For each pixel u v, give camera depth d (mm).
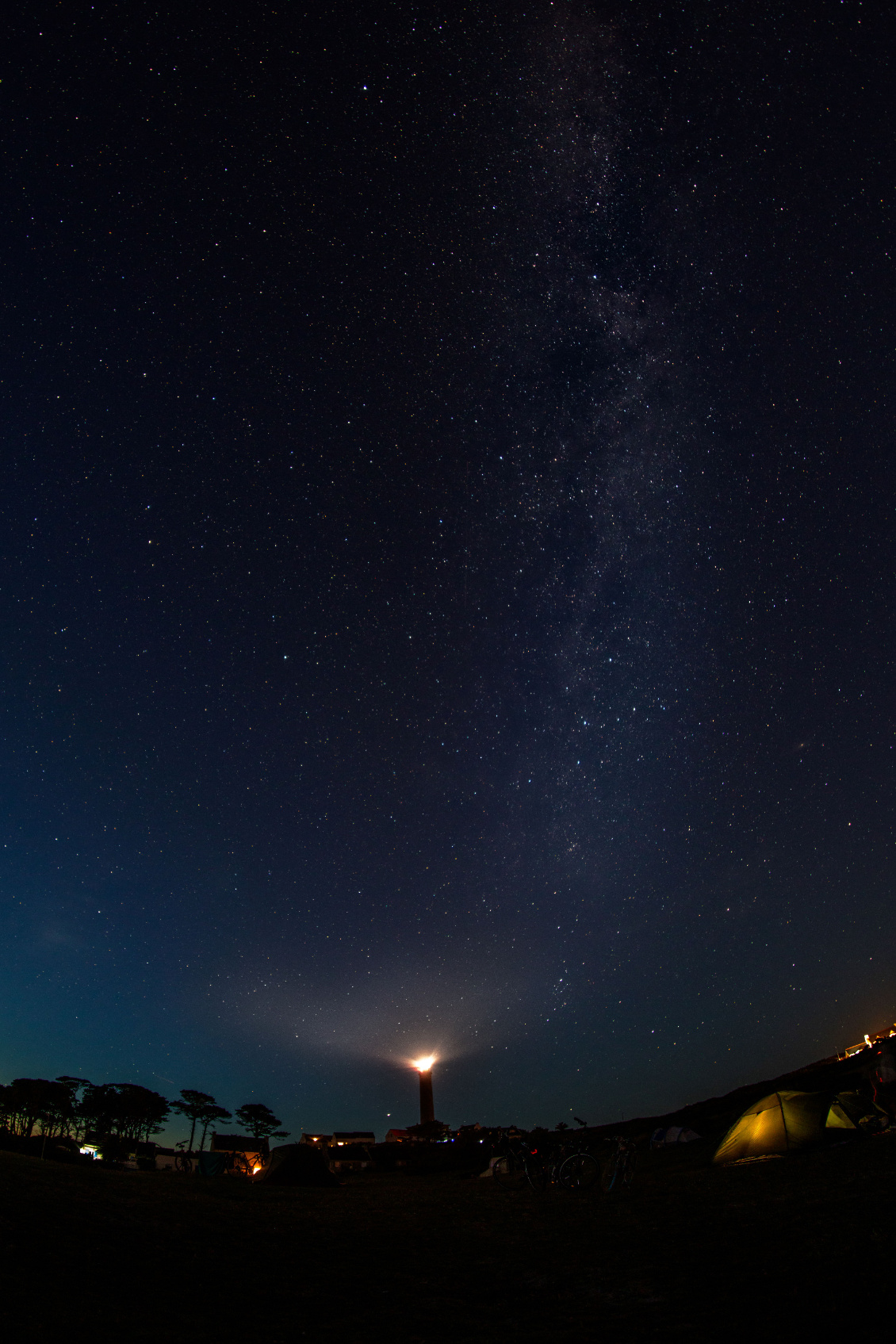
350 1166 53125
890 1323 5789
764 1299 7141
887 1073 19906
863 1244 8406
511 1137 23672
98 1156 47812
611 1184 18984
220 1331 7277
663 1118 43719
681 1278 8586
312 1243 13016
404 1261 11469
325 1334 7387
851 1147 17609
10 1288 7738
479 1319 7934
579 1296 8523
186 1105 65250
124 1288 8555
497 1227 14391
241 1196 20781
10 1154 18562
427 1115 81625
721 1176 17516
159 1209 14664
